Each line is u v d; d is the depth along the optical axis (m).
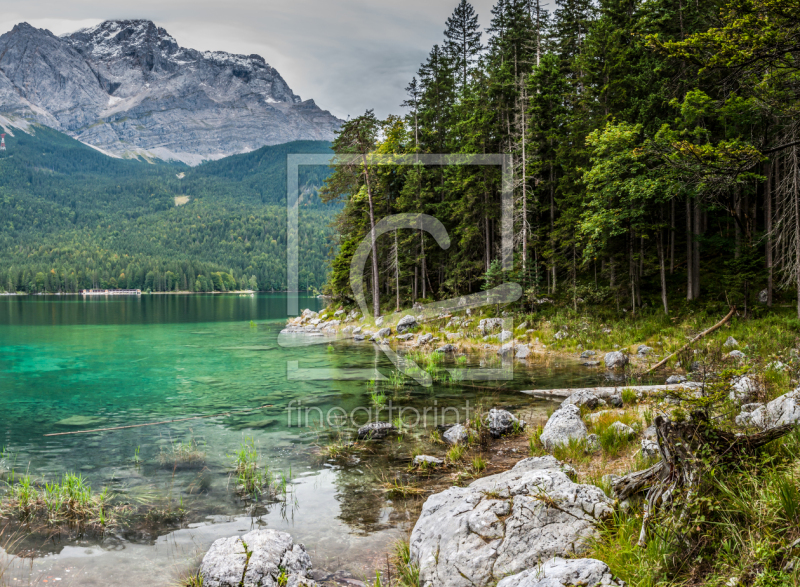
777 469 4.41
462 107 34.03
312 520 6.17
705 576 3.52
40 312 63.44
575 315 24.89
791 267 20.00
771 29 7.94
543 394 13.34
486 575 4.05
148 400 13.88
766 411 7.00
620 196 22.55
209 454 8.99
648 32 24.02
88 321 48.25
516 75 31.77
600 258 27.64
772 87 10.06
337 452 8.84
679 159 9.37
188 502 6.81
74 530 5.96
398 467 8.06
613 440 7.99
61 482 7.60
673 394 4.75
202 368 19.73
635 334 20.95
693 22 22.55
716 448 4.54
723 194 19.77
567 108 28.19
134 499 6.93
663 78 23.16
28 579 4.81
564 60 29.78
